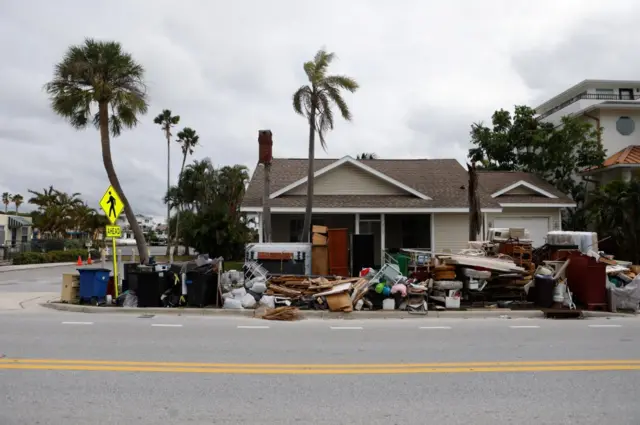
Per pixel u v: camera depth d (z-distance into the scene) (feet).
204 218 108.47
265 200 63.67
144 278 43.57
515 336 32.27
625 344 29.66
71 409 17.30
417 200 74.28
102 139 63.93
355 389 19.89
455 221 76.07
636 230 72.49
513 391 19.81
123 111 65.72
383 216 73.05
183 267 44.60
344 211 71.36
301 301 43.06
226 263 98.48
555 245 55.77
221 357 25.23
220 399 18.52
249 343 28.99
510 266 45.98
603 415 17.17
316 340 30.25
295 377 21.54
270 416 16.80
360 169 76.43
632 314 43.47
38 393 19.01
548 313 42.22
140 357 25.02
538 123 108.37
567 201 81.46
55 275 91.15
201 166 172.76
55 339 29.58
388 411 17.40
